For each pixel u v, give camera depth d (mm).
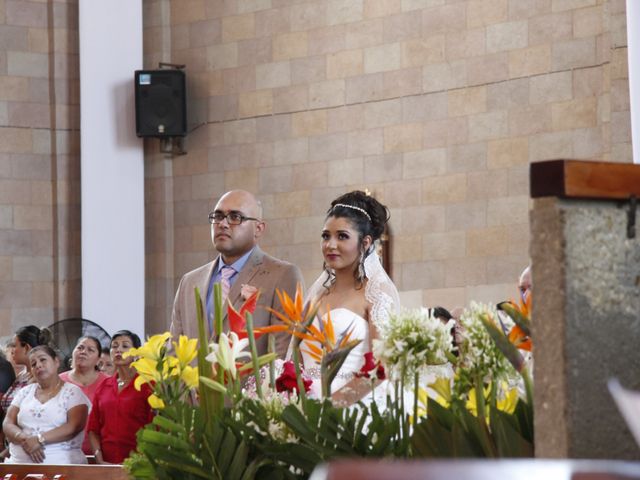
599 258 2438
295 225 15969
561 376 2383
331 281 5738
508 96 14164
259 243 16281
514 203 14039
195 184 16812
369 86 15359
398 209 15016
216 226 6723
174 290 16922
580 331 2402
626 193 2463
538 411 2438
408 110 15000
